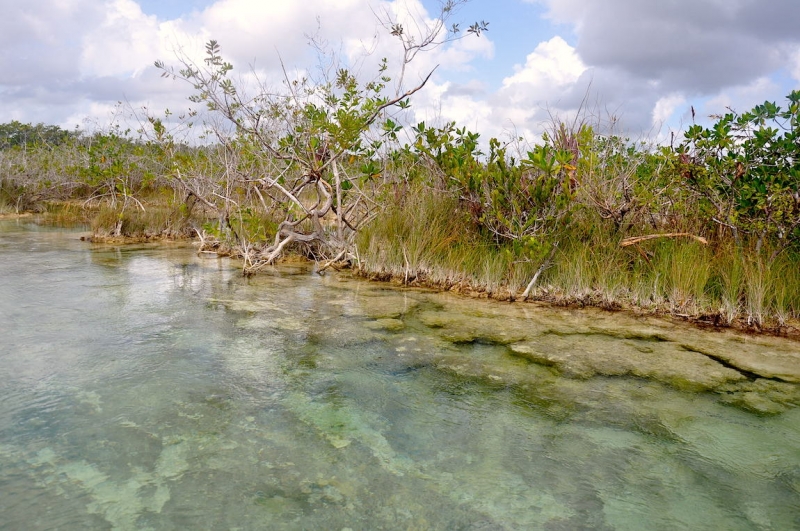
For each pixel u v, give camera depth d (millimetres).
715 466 2553
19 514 2049
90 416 2828
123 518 2049
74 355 3666
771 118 5082
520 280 5816
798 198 5000
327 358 3797
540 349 4082
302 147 7871
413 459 2549
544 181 5914
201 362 3631
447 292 5988
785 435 2844
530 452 2645
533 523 2113
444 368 3668
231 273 6859
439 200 7152
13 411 2850
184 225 10656
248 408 2994
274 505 2168
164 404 2994
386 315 4941
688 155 5715
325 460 2512
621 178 6191
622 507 2236
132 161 14031
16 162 15930
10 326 4246
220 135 8445
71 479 2283
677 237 5754
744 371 3695
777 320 4734
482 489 2332
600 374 3615
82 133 18594
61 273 6430
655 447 2713
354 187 8484
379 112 7520
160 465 2412
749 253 5168
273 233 8469
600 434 2828
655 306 5207
